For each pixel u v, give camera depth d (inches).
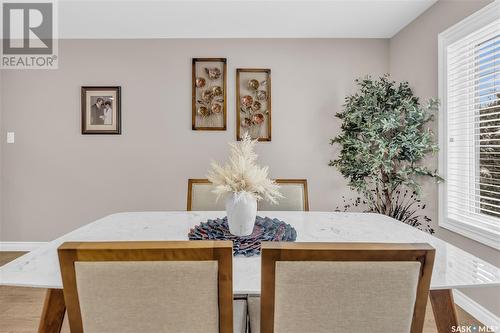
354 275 27.6
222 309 28.9
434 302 47.8
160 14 101.0
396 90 103.7
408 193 110.6
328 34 118.4
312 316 29.0
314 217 69.7
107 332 29.1
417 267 27.7
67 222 123.8
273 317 29.5
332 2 93.6
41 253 45.6
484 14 73.5
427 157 98.3
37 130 122.3
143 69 121.4
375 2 93.6
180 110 122.0
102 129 121.6
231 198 50.9
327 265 27.5
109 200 123.2
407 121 93.0
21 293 88.7
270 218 68.2
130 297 28.0
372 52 122.0
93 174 122.9
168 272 27.5
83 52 120.8
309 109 122.5
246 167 51.0
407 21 106.5
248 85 121.2
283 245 27.9
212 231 54.0
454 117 87.6
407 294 28.2
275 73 121.9
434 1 92.5
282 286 28.3
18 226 124.3
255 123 121.4
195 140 122.1
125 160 122.5
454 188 88.1
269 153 122.3
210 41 121.1
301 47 121.6
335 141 107.0
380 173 110.1
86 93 121.0
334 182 123.8
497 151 74.9
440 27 91.1
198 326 29.1
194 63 120.8
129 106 121.6
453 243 86.5
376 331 29.3
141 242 27.9
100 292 27.9
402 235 55.2
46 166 122.9
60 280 36.3
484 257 75.2
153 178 122.9
